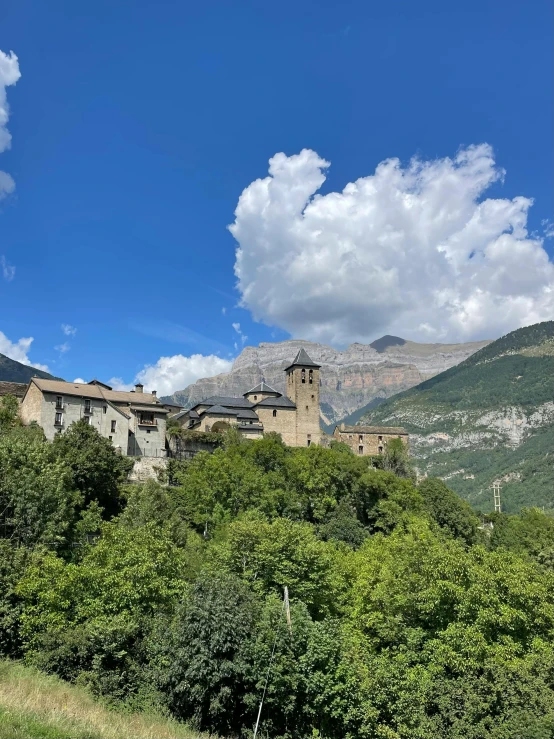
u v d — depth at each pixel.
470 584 41.84
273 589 45.12
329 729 33.66
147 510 63.78
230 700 32.72
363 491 101.25
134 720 29.48
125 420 99.69
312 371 142.25
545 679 32.59
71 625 36.25
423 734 30.50
